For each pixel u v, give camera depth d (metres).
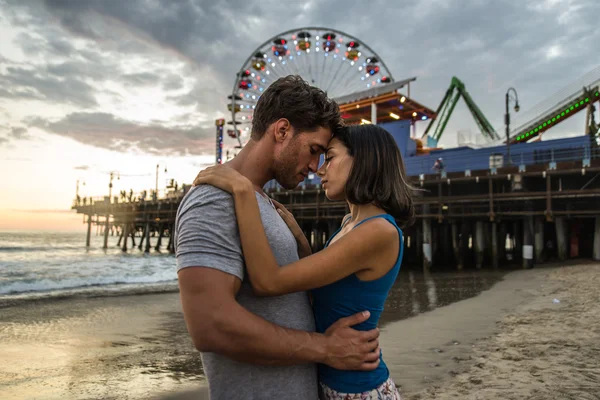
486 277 16.55
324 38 36.19
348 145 1.58
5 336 7.86
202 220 1.23
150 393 4.79
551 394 3.88
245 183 1.28
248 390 1.30
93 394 4.77
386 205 1.56
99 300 12.34
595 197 18.81
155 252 39.66
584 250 20.75
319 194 25.44
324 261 1.32
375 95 32.44
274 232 1.38
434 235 25.02
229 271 1.21
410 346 5.97
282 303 1.38
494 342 6.00
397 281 16.78
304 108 1.45
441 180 20.75
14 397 4.71
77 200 57.91
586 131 25.25
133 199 44.41
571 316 7.55
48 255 35.94
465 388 4.13
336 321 1.43
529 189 20.23
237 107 36.66
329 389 1.47
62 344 7.22
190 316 1.18
